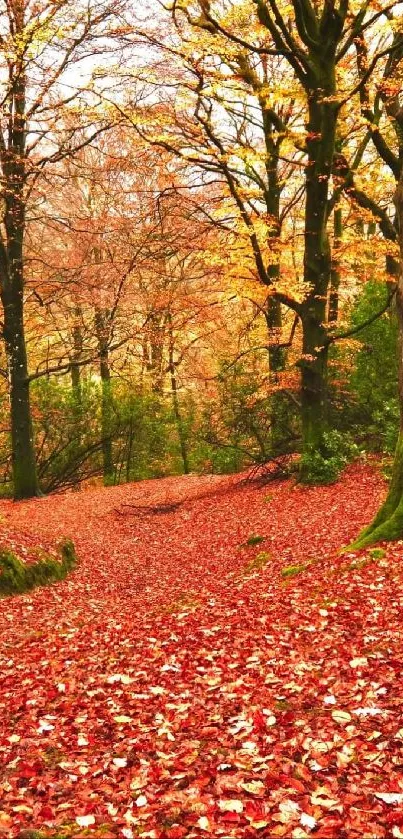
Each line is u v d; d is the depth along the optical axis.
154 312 23.48
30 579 11.60
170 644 7.65
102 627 9.05
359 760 4.34
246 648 6.95
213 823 3.79
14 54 16.11
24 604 10.44
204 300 22.95
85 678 6.75
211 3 16.94
